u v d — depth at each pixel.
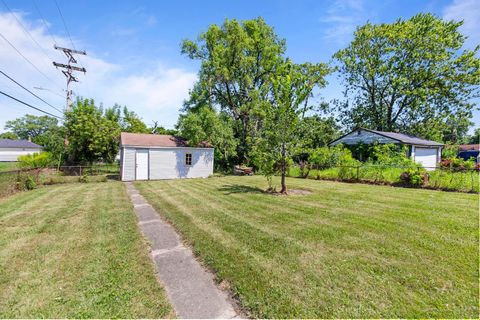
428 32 21.89
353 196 8.02
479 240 3.98
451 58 21.61
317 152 15.06
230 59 19.88
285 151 8.91
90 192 9.43
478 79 20.28
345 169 12.59
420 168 10.41
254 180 13.48
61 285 2.76
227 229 4.73
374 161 16.16
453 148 25.23
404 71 23.36
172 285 2.84
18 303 2.43
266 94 20.06
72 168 15.16
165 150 15.24
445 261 3.27
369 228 4.66
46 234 4.45
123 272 3.07
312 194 8.53
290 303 2.45
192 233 4.53
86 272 3.06
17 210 6.30
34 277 2.92
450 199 7.31
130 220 5.41
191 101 21.02
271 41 21.59
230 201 7.42
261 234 4.41
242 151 20.27
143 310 2.37
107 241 4.12
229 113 22.59
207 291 2.73
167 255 3.68
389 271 3.03
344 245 3.86
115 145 17.22
